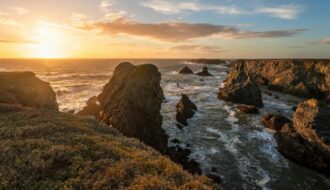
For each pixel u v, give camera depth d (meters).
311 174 29.05
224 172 28.72
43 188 8.30
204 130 42.72
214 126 44.91
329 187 26.47
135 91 35.56
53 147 11.12
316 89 78.25
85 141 12.55
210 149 34.91
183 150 34.09
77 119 18.19
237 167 29.95
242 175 28.19
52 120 16.53
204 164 30.47
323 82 78.56
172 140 37.75
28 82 35.28
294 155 31.98
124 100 35.50
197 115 51.72
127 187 8.23
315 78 80.56
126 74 44.91
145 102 35.69
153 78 37.75
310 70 83.44
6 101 28.19
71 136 13.33
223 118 49.97
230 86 70.44
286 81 87.31
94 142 12.58
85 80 116.00
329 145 29.92
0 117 17.30
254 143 37.28
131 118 34.28
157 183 8.37
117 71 51.38
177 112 50.09
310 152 31.03
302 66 86.50
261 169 29.69
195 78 121.69
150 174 9.27
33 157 10.30
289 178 27.92
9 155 10.53
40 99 34.06
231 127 44.38
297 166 30.80
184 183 9.07
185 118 47.72
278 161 31.91
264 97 75.38
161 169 10.02
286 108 59.88
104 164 10.00
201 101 66.00
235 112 54.62
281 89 88.31
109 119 37.34
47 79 117.88
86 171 9.37
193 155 32.94
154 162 10.45
